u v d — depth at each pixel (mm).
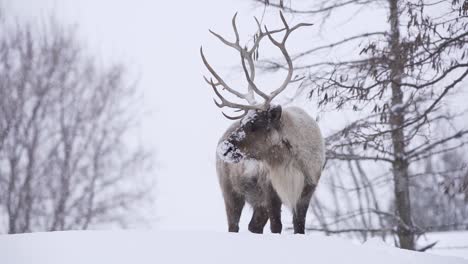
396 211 40250
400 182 39406
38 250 17797
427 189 41188
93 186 65750
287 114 27766
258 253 17859
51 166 66125
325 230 39750
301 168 27422
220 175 30781
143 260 16969
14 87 68062
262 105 27859
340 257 17938
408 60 30422
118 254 17422
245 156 27328
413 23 30656
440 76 31156
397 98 35438
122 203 66812
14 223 63625
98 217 67125
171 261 16938
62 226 63688
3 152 65500
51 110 68375
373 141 35750
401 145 37406
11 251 17719
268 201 27734
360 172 49531
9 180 65250
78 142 67438
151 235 19625
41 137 67250
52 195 64750
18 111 67000
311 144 27766
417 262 18688
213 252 17766
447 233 59531
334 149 37344
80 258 17078
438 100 31953
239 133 27203
